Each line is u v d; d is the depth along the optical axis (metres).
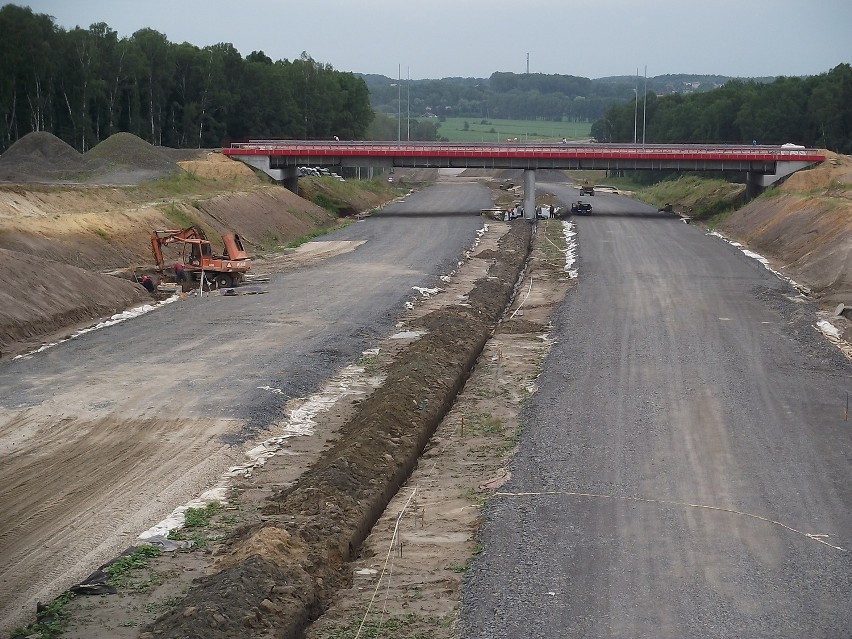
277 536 19.56
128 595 17.89
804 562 19.70
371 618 17.44
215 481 24.00
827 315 45.34
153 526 21.14
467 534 21.28
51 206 60.69
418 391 31.05
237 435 27.27
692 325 42.91
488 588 18.50
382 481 23.88
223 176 90.31
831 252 56.97
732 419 29.19
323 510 21.56
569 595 18.20
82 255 52.09
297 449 26.39
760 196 86.81
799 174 87.50
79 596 17.86
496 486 24.00
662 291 51.88
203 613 16.17
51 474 24.23
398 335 40.34
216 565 19.08
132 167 85.62
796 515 22.16
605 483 24.03
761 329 42.12
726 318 44.53
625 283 54.72
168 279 51.88
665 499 23.02
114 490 23.25
